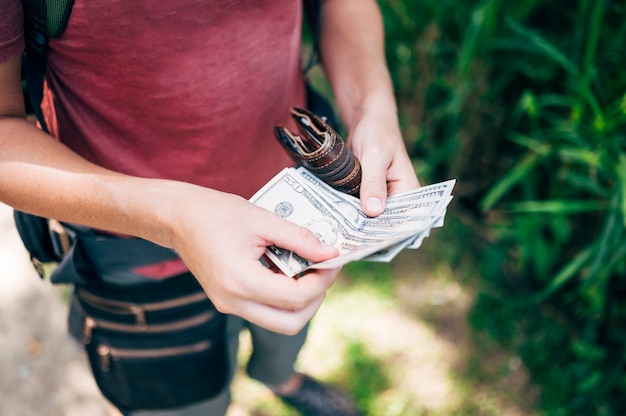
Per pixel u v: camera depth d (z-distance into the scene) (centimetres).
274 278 88
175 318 131
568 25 216
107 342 134
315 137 114
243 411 222
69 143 116
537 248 222
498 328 231
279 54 111
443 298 242
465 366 226
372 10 140
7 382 235
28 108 118
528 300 234
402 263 250
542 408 213
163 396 141
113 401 142
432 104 246
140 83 102
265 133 121
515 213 242
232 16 100
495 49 218
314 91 147
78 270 120
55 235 123
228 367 148
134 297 126
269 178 131
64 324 247
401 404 219
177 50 99
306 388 214
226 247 88
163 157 114
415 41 231
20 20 94
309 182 115
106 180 97
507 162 240
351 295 244
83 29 95
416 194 113
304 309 95
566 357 220
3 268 261
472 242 249
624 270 209
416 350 231
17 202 101
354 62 134
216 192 94
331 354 231
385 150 118
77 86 105
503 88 231
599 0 178
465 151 242
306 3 133
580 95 192
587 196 218
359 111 129
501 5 211
